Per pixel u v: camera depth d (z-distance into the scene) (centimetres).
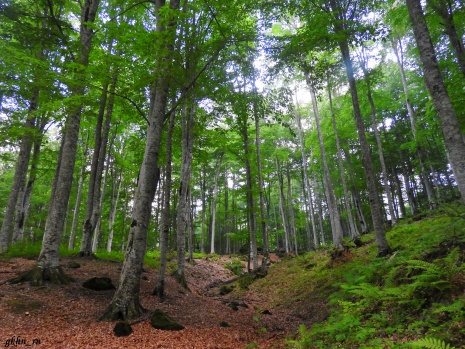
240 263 2597
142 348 561
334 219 1781
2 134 1006
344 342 519
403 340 438
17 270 1002
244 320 899
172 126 1195
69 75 944
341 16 1141
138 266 759
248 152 1938
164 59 783
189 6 934
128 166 1931
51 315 680
